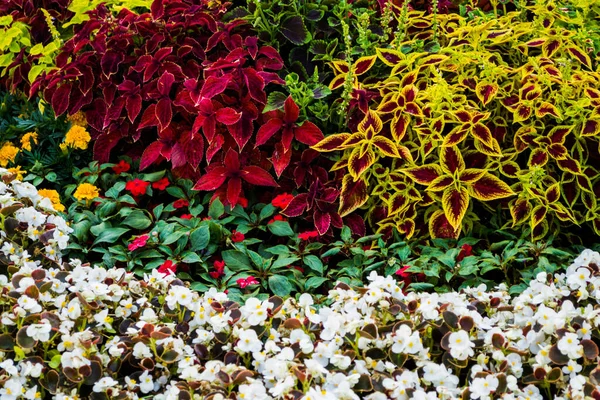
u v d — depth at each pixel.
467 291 1.87
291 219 2.15
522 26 2.21
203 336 1.77
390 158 2.14
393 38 2.30
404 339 1.72
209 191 2.18
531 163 2.09
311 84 2.19
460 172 2.07
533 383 1.73
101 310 1.80
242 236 2.07
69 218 2.10
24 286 1.77
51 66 2.30
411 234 2.08
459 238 2.11
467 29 2.17
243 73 2.14
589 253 1.88
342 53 2.23
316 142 2.13
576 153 2.12
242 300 1.97
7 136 2.29
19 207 1.89
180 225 2.09
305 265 2.07
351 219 2.13
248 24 2.26
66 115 2.28
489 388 1.69
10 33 2.27
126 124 2.23
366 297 1.77
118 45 2.22
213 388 1.70
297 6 2.25
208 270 2.06
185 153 2.17
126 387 1.73
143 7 2.38
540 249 2.03
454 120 2.09
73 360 1.70
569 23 2.27
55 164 2.23
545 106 2.08
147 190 2.15
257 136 2.13
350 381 1.69
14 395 1.68
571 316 1.76
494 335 1.74
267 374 1.71
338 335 1.75
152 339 1.73
